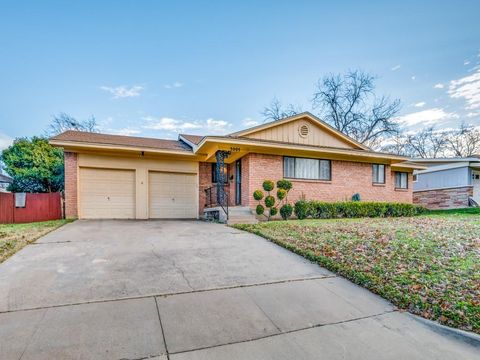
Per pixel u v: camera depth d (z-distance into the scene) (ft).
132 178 41.88
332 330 10.16
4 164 56.49
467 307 11.55
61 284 13.15
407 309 11.89
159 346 8.79
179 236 24.54
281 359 8.38
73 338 9.00
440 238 22.11
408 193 51.75
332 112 86.69
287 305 11.96
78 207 38.55
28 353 8.19
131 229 28.40
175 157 44.11
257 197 35.73
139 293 12.47
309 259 18.17
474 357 8.79
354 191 44.04
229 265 16.66
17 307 10.91
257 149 38.27
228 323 10.33
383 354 8.82
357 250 19.26
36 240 21.83
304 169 41.04
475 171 58.23
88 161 39.37
